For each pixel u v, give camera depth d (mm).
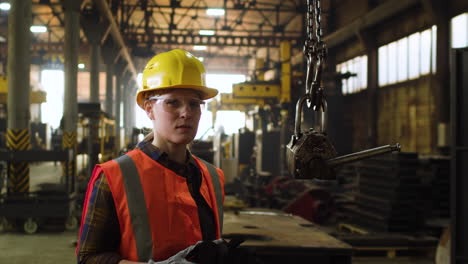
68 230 8492
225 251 1252
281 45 20406
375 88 22078
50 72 46719
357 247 6121
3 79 17531
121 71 30984
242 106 28984
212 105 26969
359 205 8438
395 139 20172
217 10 26375
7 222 8367
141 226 1281
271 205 10820
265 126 24594
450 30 15633
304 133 1559
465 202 3979
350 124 24734
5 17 30203
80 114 13688
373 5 22188
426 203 8508
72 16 13406
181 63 1413
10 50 9117
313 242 4039
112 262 1225
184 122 1380
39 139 27859
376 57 22156
